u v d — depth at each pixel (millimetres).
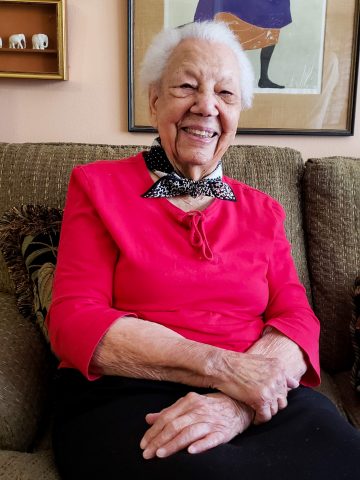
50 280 1189
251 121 1877
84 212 1062
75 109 1826
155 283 1030
